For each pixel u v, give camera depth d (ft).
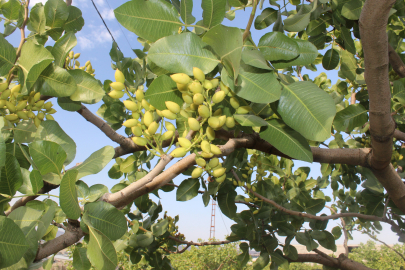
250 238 9.63
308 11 6.68
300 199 11.14
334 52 7.87
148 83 8.00
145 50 8.66
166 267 11.71
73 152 4.22
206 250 37.40
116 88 4.07
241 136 5.75
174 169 4.50
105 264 3.14
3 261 2.75
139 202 11.18
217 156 5.01
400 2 7.78
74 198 3.32
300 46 3.98
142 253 11.48
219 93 3.75
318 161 7.01
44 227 3.36
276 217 10.18
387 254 42.39
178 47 3.64
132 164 8.23
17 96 4.79
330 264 12.14
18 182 3.66
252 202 10.87
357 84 11.07
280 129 4.24
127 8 3.76
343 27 6.88
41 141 3.44
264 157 11.18
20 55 4.72
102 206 3.49
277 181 11.70
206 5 3.72
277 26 6.49
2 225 2.79
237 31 3.03
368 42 4.15
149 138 3.86
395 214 11.89
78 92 5.31
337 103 10.62
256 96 3.48
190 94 3.79
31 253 3.30
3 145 2.77
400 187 7.43
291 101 3.72
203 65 3.61
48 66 4.83
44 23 5.79
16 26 5.81
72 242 3.79
